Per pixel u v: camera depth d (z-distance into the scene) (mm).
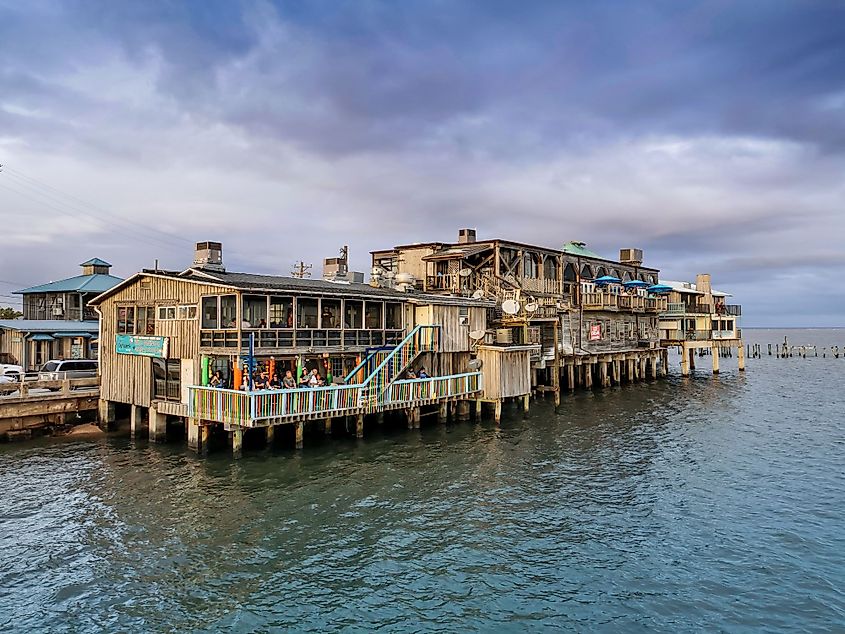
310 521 17094
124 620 12008
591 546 15805
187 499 18688
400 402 26938
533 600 12969
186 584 13445
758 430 31969
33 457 23281
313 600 12828
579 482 21500
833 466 24203
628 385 53688
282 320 25969
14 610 12328
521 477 21906
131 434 26469
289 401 22484
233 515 17422
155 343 25969
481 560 14859
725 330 72500
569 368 47031
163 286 26172
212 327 24609
